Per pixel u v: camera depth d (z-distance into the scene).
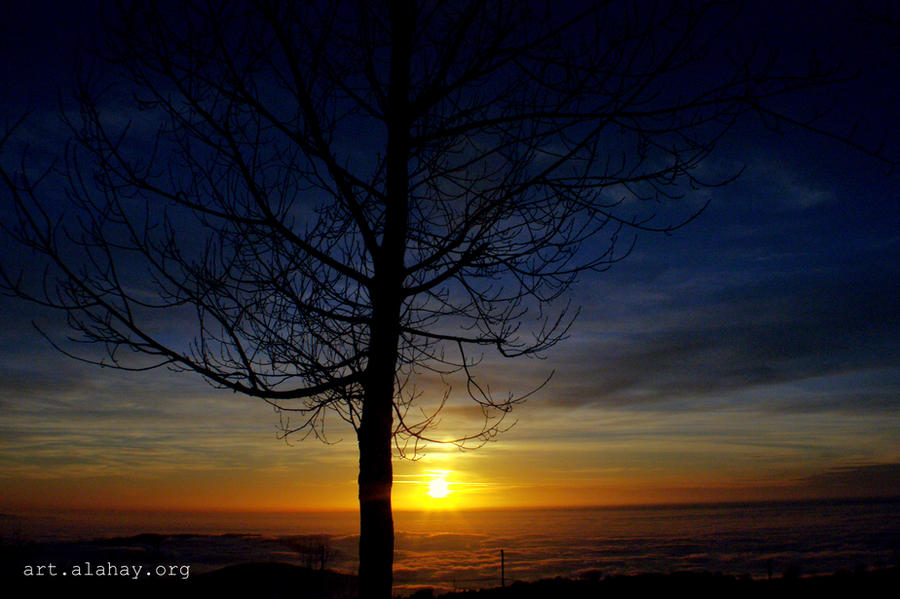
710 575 33.62
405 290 3.66
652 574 35.16
